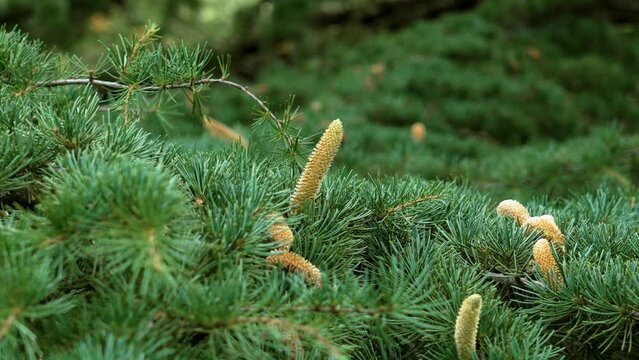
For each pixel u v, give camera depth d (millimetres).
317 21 3129
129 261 478
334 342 541
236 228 549
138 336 489
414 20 3168
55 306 486
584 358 667
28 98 692
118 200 491
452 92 2410
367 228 671
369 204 694
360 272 672
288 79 2453
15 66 695
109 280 529
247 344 519
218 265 536
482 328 612
